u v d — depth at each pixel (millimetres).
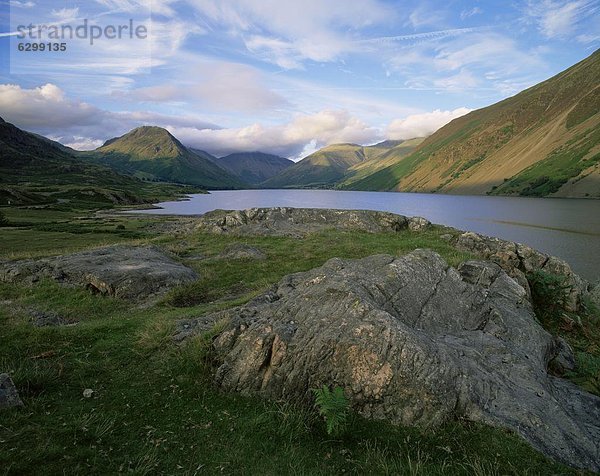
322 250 23844
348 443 6621
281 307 9898
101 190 155125
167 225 69812
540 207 133375
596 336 14305
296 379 7898
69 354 9922
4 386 7285
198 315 12961
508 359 9156
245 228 30578
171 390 8211
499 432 6672
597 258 51156
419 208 140875
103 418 7078
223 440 6598
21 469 5484
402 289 10953
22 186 164000
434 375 7391
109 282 16953
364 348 7746
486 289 12930
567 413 7605
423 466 5922
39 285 17609
